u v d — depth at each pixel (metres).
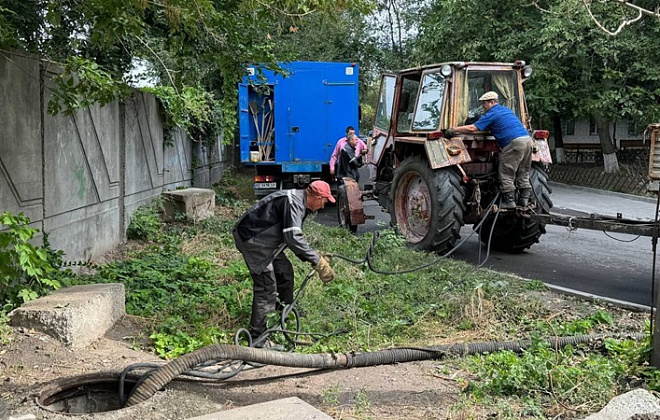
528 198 8.32
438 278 7.20
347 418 3.66
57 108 6.11
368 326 5.68
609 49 17.48
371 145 11.48
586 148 30.72
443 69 8.78
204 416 3.42
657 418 3.26
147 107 10.91
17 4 7.68
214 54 7.15
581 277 7.82
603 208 15.39
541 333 5.40
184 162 14.46
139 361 4.52
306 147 15.12
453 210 8.55
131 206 9.95
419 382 4.30
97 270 7.59
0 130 5.58
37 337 4.57
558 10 16.08
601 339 5.01
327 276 5.14
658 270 8.23
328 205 16.05
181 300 6.13
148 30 7.09
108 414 3.55
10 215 4.94
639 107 18.88
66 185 7.15
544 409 3.77
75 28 8.47
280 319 5.33
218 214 12.88
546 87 18.38
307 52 24.41
